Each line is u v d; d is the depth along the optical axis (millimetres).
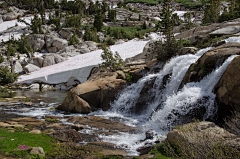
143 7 92000
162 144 6520
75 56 34844
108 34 52000
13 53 38750
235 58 7375
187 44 17109
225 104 7305
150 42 19547
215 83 8289
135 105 12227
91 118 10875
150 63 15766
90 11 77688
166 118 8836
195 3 83688
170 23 15289
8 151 5523
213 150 4379
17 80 26094
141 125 9633
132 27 58844
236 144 4605
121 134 8297
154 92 12391
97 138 7766
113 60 16953
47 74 25328
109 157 5855
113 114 12148
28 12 77062
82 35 48031
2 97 18219
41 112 12742
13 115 11773
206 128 6031
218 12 30453
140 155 6172
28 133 7523
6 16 69500
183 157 4805
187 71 10359
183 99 8656
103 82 14031
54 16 69062
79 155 6039
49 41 43469
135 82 14258
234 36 13633
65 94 20750
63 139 7297
